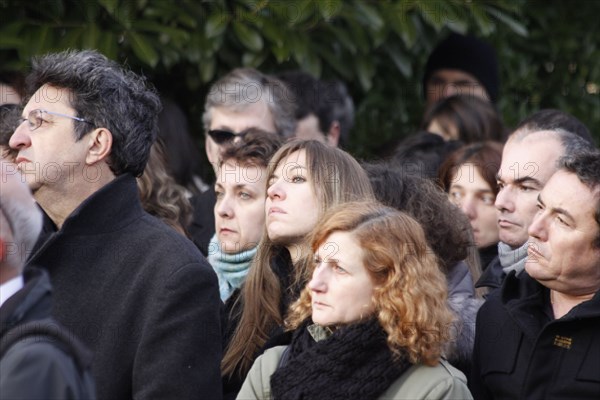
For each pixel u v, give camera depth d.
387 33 11.90
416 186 8.21
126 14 10.81
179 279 6.81
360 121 13.51
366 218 6.64
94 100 7.12
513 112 14.34
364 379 6.33
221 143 10.38
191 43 11.18
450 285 7.98
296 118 11.63
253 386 6.79
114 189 7.06
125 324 6.78
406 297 6.39
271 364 6.84
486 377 7.19
